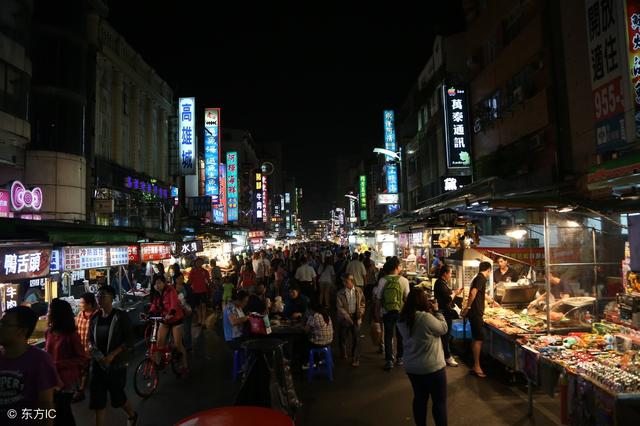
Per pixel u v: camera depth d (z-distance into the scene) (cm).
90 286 1280
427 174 3116
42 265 777
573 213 754
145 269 1648
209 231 2483
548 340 658
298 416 645
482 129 1928
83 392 693
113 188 2119
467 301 809
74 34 1738
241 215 5575
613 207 743
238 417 255
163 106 2933
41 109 1628
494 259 1041
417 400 542
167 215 2775
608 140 1055
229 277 1351
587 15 1112
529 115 1523
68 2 1725
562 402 539
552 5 1412
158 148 2895
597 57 1083
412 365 536
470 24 2091
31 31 1645
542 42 1432
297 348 870
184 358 867
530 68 1534
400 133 3928
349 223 8031
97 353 570
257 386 487
